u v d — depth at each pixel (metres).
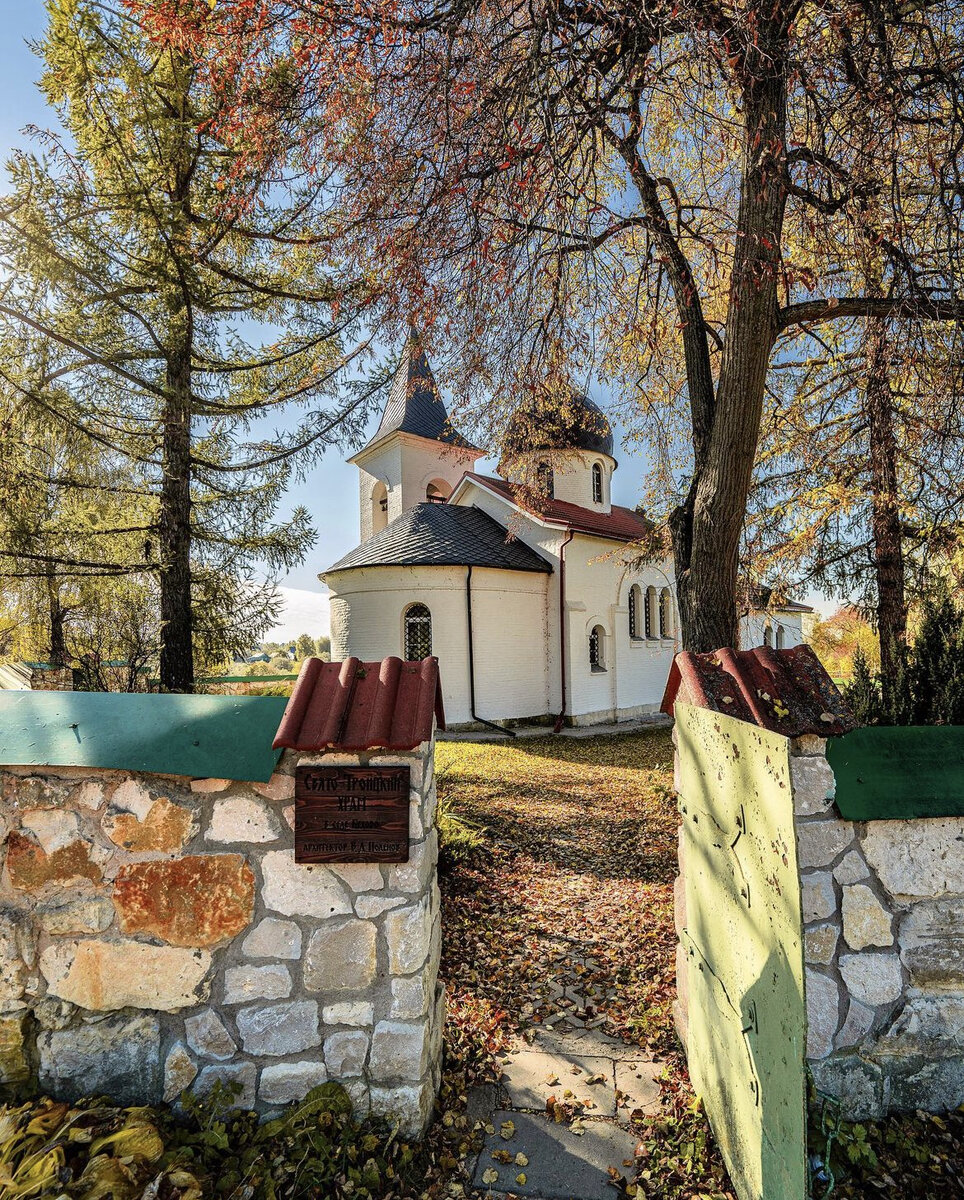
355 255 4.73
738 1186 2.21
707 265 7.10
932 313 4.65
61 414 6.89
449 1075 2.98
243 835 2.43
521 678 16.75
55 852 2.40
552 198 4.24
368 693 2.49
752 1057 2.04
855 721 2.29
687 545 5.87
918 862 2.38
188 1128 2.37
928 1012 2.40
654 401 7.90
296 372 8.46
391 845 2.38
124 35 6.40
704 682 2.51
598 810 8.26
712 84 4.07
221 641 9.17
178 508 7.96
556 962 4.31
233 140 5.21
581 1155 2.53
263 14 3.54
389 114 3.99
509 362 5.56
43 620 10.81
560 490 21.16
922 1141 2.31
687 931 2.98
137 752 2.34
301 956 2.43
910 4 4.06
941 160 4.55
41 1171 1.97
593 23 4.16
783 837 1.74
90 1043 2.40
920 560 6.92
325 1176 2.21
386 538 16.92
